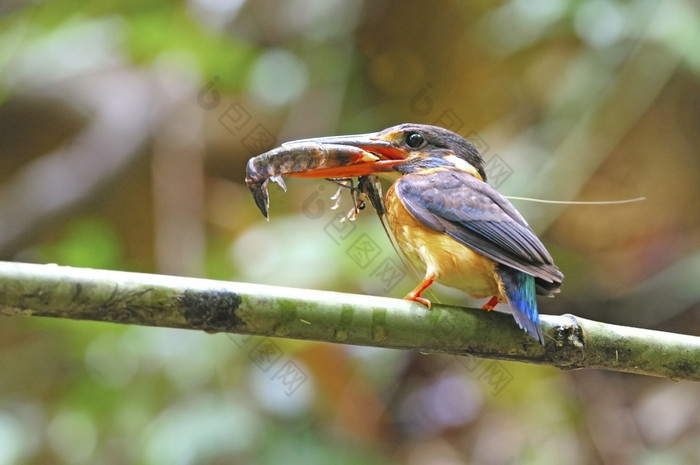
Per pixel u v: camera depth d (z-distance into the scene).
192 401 9.19
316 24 12.25
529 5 11.09
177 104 12.93
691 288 11.66
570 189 10.95
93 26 12.18
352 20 12.02
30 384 10.59
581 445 11.00
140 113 13.00
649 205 11.80
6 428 9.53
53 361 10.67
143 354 9.31
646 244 11.95
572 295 12.05
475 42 11.69
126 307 4.50
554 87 11.81
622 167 11.74
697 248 11.88
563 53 11.77
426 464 10.55
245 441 8.82
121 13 12.04
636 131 11.62
